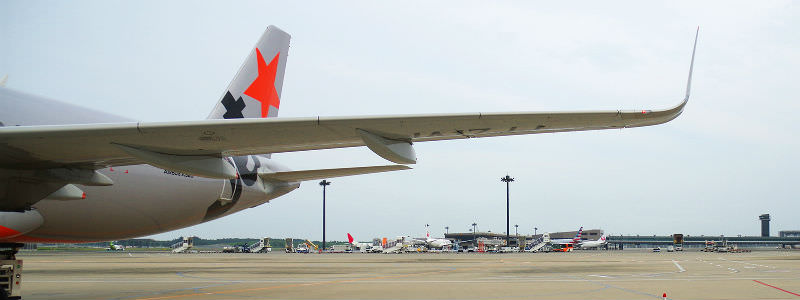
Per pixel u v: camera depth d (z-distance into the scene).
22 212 15.97
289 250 148.50
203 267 42.69
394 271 36.06
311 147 14.05
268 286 23.23
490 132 13.42
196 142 12.91
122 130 11.91
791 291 20.88
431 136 13.41
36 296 18.92
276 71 27.28
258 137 12.79
